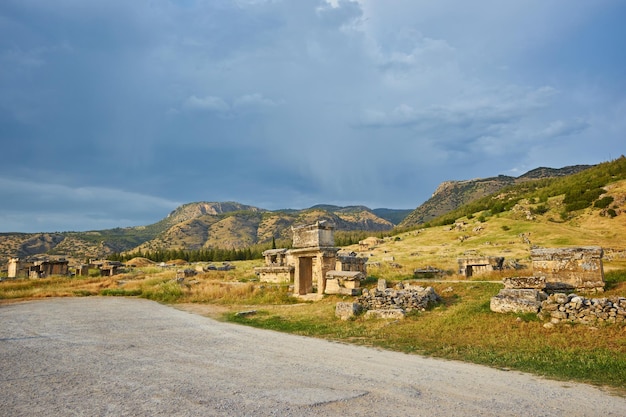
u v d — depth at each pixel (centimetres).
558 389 791
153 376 882
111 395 745
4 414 646
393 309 1712
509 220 8219
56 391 771
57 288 3862
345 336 1427
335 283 2395
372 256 6600
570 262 1820
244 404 692
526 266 3388
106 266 5859
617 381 833
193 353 1138
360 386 808
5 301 2964
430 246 7375
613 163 9675
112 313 2173
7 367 968
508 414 651
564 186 9756
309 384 821
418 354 1135
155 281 4006
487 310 1565
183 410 662
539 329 1299
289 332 1548
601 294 1692
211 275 4559
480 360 1043
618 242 5378
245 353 1141
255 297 2661
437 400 721
